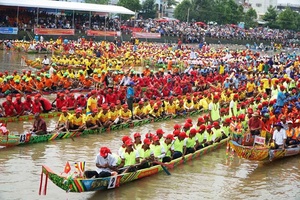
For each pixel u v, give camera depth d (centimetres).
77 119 2677
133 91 3309
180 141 2242
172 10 14825
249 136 2400
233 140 2348
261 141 2292
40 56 6619
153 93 3647
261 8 17750
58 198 1770
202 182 2078
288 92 3966
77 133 2673
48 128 2831
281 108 3119
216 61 6406
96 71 4547
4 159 2192
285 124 2595
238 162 2412
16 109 2880
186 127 2323
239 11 12900
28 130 2736
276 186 2103
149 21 10612
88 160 2272
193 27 10906
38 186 1878
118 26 9000
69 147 2467
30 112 2961
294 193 2030
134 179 1991
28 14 7994
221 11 12425
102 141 2634
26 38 7425
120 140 2683
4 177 1956
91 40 7506
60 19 8344
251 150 2230
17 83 3531
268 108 3056
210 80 4469
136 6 11300
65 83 3962
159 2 13838
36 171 2061
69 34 7900
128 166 1938
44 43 7012
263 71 5494
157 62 6606
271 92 3994
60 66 5281
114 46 7238
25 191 1817
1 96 3484
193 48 8531
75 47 6875
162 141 2162
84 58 5700
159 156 2078
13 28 7300
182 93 3916
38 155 2292
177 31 9956
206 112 3575
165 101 3306
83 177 1767
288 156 2567
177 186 2000
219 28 11481
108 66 5278
